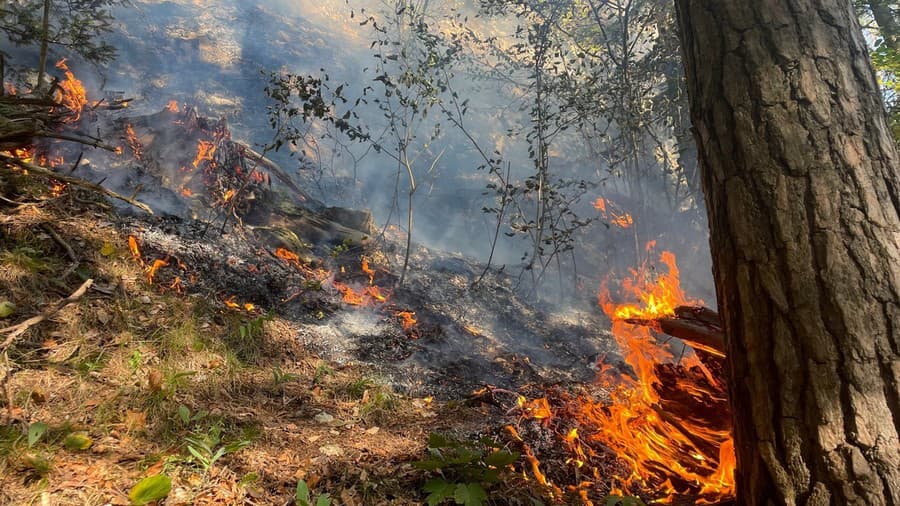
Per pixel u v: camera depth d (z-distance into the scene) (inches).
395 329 150.0
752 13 66.2
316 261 170.9
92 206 140.5
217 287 138.2
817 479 57.1
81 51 185.9
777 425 59.6
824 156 60.6
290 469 80.2
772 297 60.2
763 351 60.7
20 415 76.4
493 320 173.8
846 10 66.9
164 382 94.4
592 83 212.2
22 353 90.4
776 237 60.5
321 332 138.9
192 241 149.7
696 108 70.6
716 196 66.5
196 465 75.1
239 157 184.5
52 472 67.1
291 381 114.9
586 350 167.8
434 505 73.6
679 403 95.4
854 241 58.4
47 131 122.5
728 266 64.7
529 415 110.9
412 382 128.3
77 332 100.3
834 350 57.1
